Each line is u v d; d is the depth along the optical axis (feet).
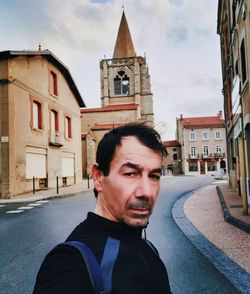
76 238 3.05
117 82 188.96
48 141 72.95
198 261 15.81
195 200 42.80
